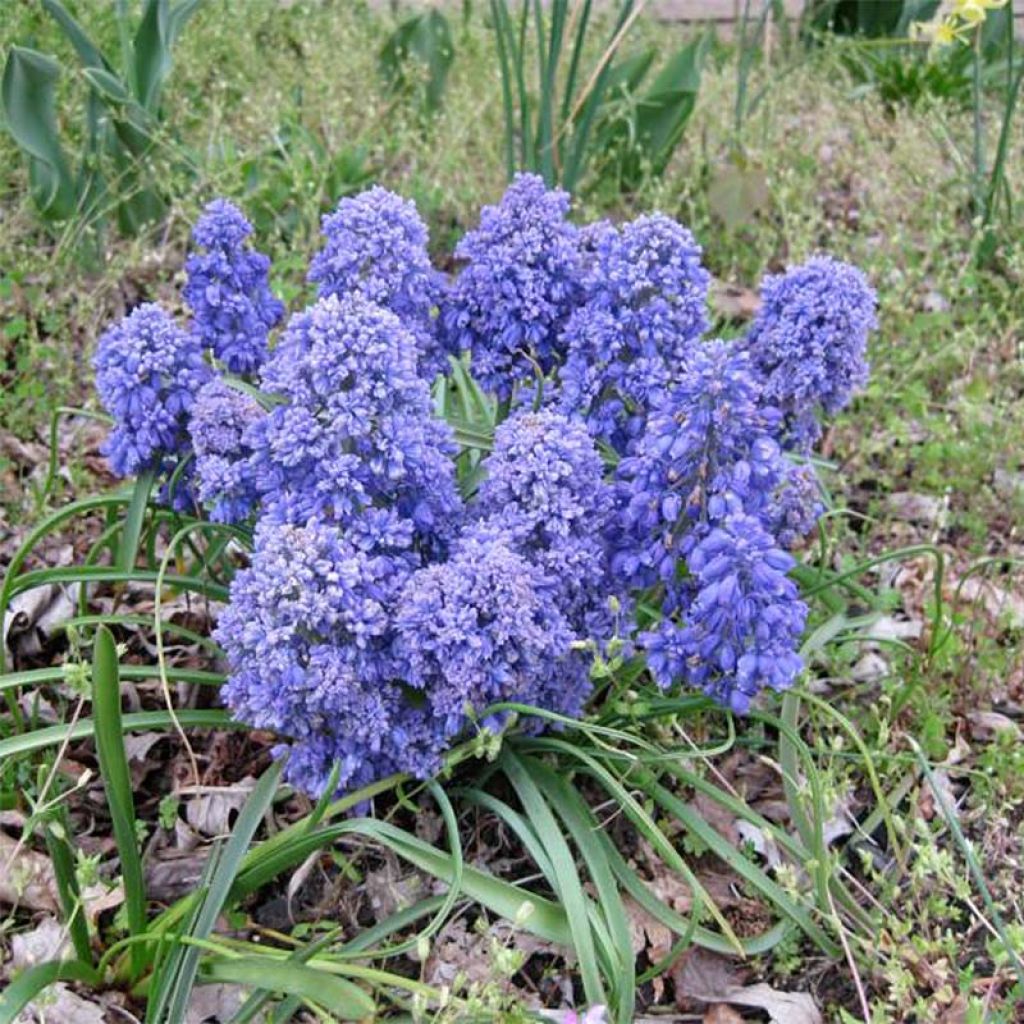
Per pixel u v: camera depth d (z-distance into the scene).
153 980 0.32
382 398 0.34
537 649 0.34
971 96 0.94
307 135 0.73
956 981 0.37
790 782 0.38
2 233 0.62
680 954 0.37
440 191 0.72
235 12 0.90
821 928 0.38
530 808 0.35
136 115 0.64
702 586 0.35
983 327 0.69
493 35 0.94
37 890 0.37
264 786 0.35
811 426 0.46
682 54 0.76
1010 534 0.55
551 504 0.35
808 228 0.70
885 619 0.50
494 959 0.32
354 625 0.33
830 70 0.97
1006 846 0.42
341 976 0.34
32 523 0.51
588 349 0.40
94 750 0.42
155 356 0.40
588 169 0.76
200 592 0.41
